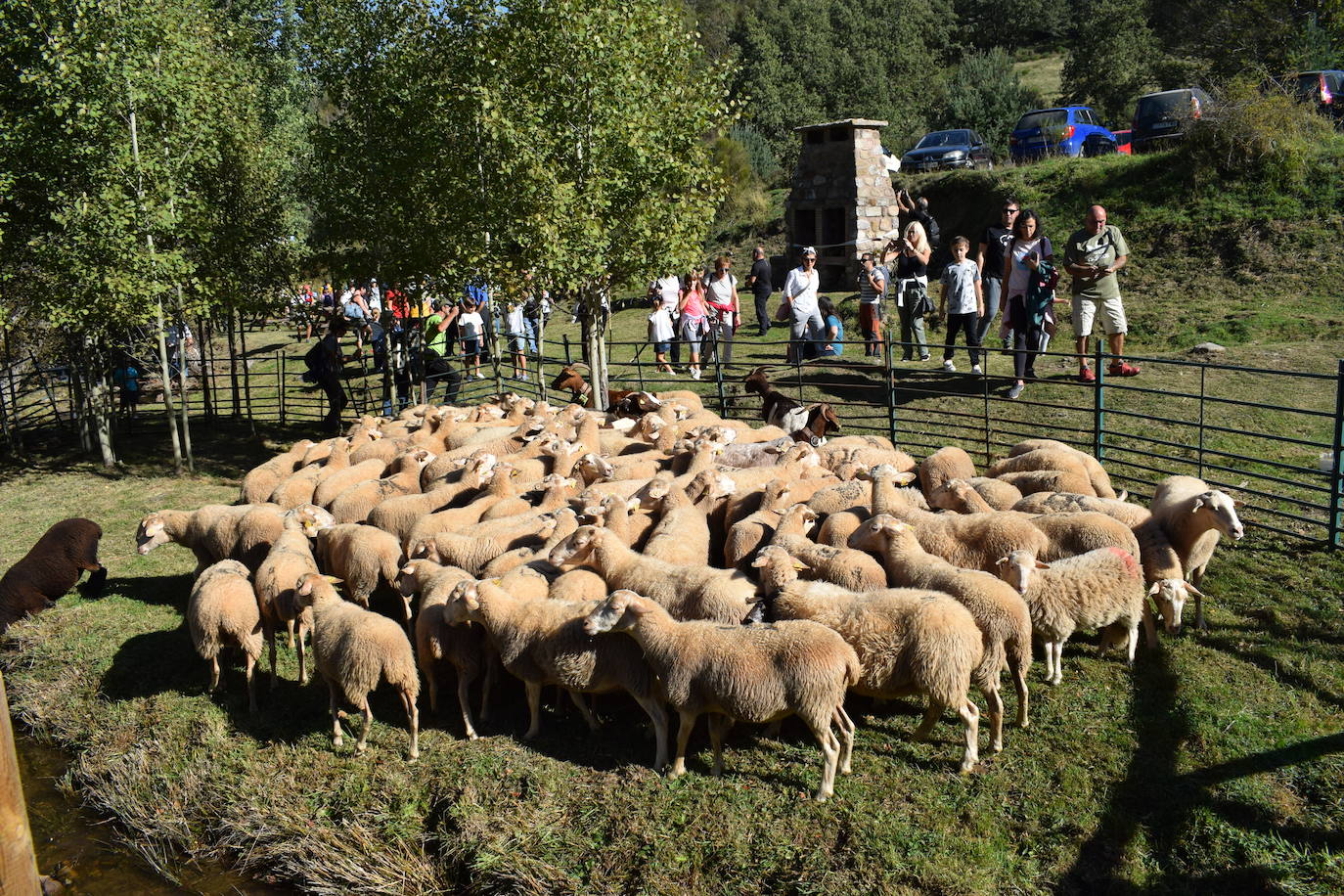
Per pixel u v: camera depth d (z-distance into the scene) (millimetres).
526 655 7969
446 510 10672
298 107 32812
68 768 9227
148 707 9516
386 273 19781
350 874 7180
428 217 18703
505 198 16391
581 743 8062
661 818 6984
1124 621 8086
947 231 27328
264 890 7469
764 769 7438
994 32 77000
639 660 7574
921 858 6352
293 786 8094
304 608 9227
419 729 8602
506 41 16594
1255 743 7051
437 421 14258
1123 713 7590
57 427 23688
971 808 6754
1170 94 28312
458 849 7086
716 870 6527
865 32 61062
